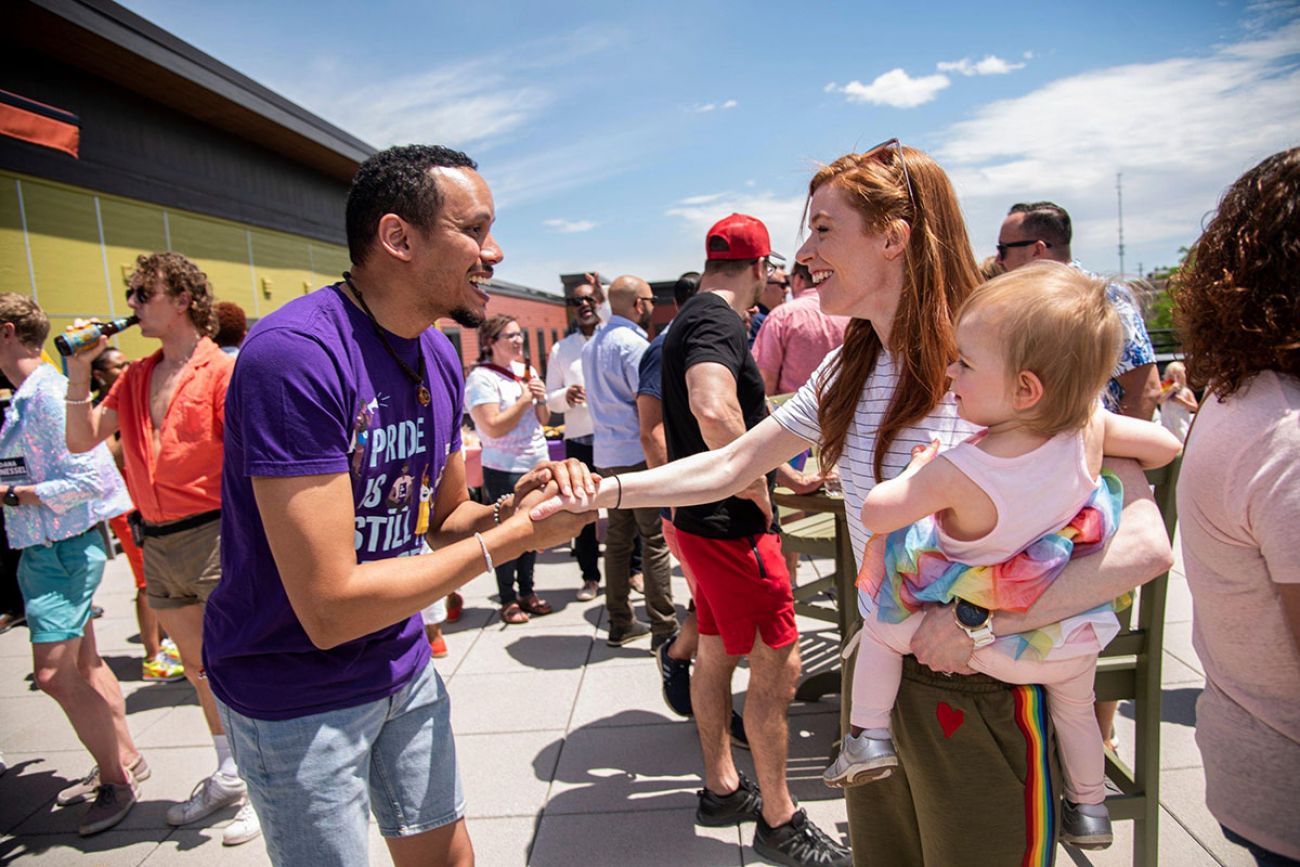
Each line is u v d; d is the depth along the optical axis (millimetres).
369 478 1471
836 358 1646
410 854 1668
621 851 2486
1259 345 1110
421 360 1576
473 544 1444
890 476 1467
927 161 1453
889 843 1566
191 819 2785
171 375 2652
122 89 7680
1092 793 1352
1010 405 1180
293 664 1447
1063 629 1240
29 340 2934
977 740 1312
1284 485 1068
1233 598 1174
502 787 2889
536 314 25047
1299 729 1138
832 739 3070
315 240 11758
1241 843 1221
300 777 1443
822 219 1472
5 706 3859
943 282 1429
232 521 1437
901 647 1346
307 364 1307
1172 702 3096
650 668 3889
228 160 9570
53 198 6781
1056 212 3176
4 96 3555
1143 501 1301
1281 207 1092
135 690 3936
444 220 1418
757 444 1711
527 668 3959
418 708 1668
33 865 2605
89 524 2850
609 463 4453
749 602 2270
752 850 2451
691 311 2451
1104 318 1136
